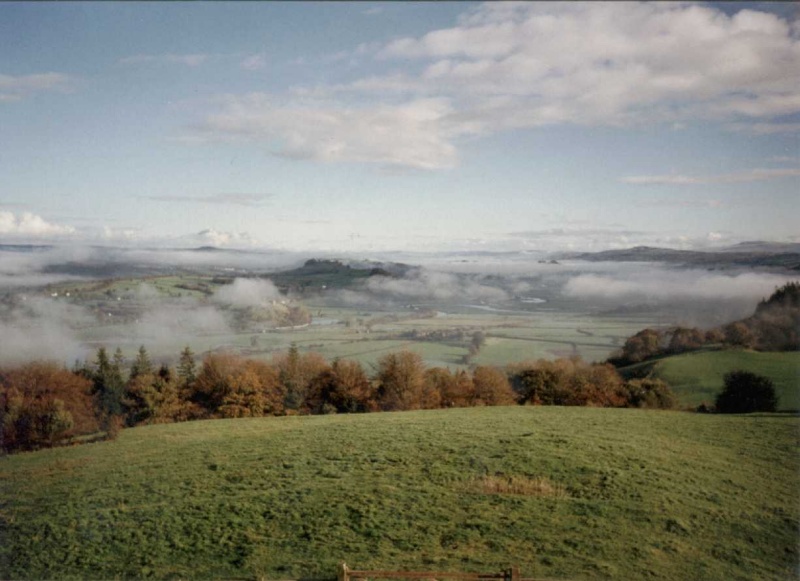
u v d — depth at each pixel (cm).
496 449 2455
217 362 4309
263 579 1470
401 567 1512
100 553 1641
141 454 2605
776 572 1527
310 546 1639
